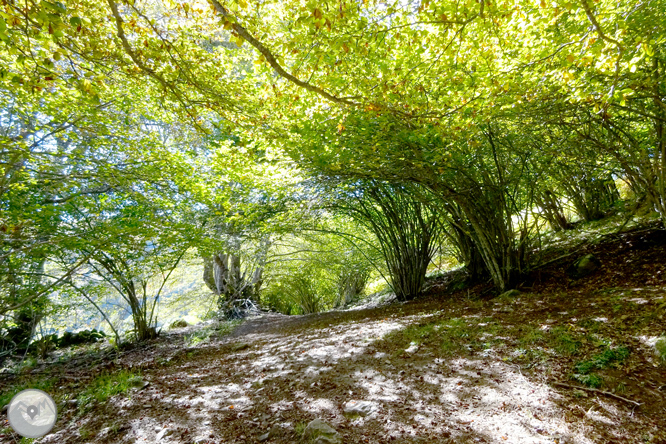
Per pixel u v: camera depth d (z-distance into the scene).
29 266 8.55
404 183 7.99
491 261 8.44
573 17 5.00
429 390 3.97
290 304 22.16
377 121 6.07
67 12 2.65
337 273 17.89
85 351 9.88
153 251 9.24
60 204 7.73
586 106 5.28
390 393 4.02
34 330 9.62
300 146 7.02
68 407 4.73
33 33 2.93
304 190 8.68
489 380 3.98
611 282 6.57
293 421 3.68
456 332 5.65
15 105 6.61
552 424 3.08
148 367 7.11
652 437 2.77
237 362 6.53
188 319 21.06
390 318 8.20
